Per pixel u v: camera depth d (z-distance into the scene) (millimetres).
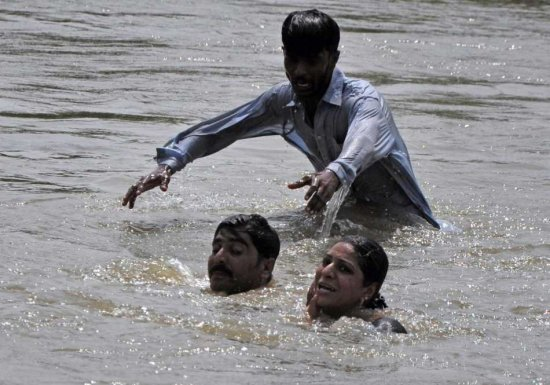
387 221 19688
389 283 15797
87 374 11578
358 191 20203
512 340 13422
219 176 22562
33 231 17625
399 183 19891
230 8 51094
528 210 20781
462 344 13164
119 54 37812
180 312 13797
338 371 12039
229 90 32375
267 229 15594
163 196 20703
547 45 47250
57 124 26609
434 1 59875
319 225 19266
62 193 20391
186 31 43938
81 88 31359
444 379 11953
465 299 15148
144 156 23953
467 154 25859
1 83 31312
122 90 31375
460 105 32719
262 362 12195
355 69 38219
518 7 59656
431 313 14430
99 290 14531
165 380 11531
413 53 42594
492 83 37438
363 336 13203
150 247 17391
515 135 28422
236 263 15273
